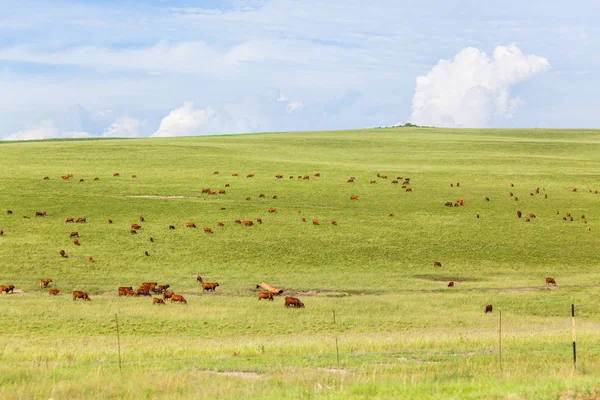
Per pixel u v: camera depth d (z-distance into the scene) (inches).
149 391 625.0
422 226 2778.1
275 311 1589.6
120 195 3120.1
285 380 663.8
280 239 2539.4
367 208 3046.3
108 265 2160.4
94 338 1198.3
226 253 2353.6
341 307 1660.9
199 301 1722.4
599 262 2385.6
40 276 2006.6
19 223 2600.9
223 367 784.9
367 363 811.4
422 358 872.9
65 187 3228.3
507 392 553.6
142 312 1524.4
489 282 2065.7
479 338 1087.0
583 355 876.6
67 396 604.4
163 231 2588.6
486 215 2967.5
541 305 1722.4
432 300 1771.7
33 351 969.5
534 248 2532.0
